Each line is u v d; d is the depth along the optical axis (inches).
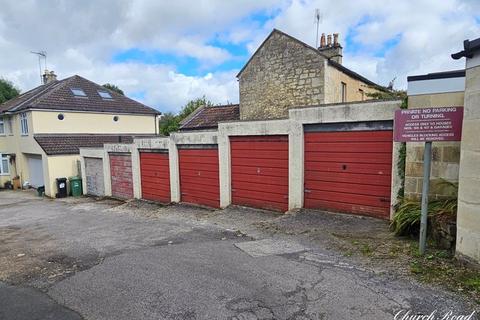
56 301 177.3
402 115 195.6
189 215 406.0
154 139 522.6
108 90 1027.3
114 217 437.1
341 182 313.7
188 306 159.2
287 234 271.4
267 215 358.9
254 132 379.2
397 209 263.3
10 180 987.9
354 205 306.3
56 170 762.2
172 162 493.7
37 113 805.2
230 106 733.3
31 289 196.7
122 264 227.6
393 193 272.7
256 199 392.2
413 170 250.7
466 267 168.2
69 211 530.0
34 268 236.8
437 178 239.6
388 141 280.7
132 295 176.2
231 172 416.2
